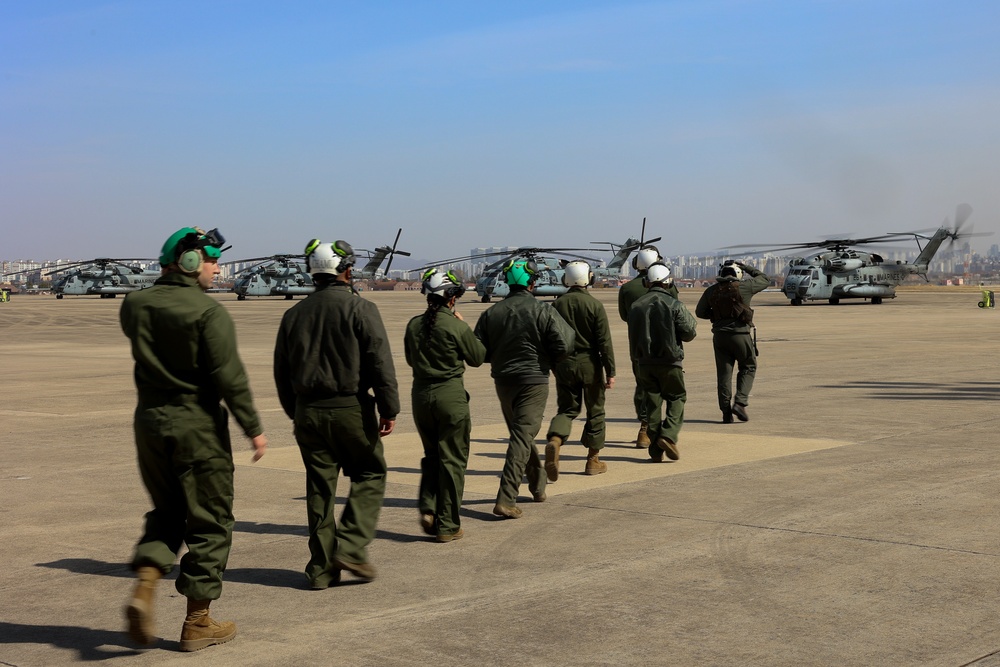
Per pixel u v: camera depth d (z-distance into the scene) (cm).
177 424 470
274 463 980
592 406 896
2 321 4600
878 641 462
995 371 1806
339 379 561
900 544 630
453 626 496
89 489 854
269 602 544
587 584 561
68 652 474
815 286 6059
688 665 437
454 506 670
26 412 1390
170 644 484
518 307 755
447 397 668
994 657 439
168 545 485
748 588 546
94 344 3027
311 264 578
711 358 2248
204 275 486
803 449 1005
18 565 623
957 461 916
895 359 2103
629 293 1141
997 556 601
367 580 580
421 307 6247
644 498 790
